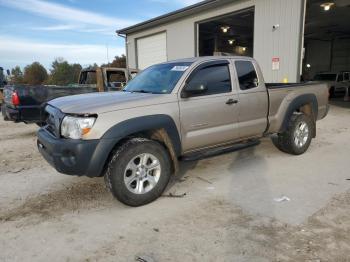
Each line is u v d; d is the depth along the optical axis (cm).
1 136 849
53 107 404
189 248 283
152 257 271
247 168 511
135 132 366
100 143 342
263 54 1199
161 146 387
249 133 498
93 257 275
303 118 571
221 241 293
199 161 552
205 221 333
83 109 351
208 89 439
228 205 371
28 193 423
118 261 268
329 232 303
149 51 1833
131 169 365
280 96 535
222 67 461
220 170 503
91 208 373
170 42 1647
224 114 452
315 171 490
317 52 2788
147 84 463
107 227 327
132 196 364
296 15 1070
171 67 461
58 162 349
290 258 263
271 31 1155
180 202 384
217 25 1891
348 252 270
